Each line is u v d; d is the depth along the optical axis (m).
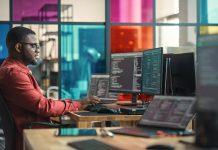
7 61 3.54
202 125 1.57
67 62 7.14
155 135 2.05
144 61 3.90
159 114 2.21
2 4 6.91
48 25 7.07
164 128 2.16
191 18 7.68
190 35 7.68
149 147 1.71
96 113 3.59
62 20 7.12
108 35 7.29
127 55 4.18
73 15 7.16
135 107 3.77
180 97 2.18
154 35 7.51
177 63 3.86
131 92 4.09
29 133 2.27
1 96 3.19
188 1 7.65
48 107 3.41
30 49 3.53
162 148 1.68
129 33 7.39
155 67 3.64
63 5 7.12
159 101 2.27
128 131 2.17
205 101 1.64
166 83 3.78
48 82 7.06
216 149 1.55
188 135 2.05
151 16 7.50
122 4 7.35
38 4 7.03
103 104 4.16
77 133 2.19
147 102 4.09
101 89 4.50
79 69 7.20
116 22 7.33
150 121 2.24
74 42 7.18
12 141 3.22
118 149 1.72
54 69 7.08
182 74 3.85
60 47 7.11
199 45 1.71
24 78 3.38
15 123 3.28
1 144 3.62
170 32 7.58
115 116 3.41
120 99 4.68
